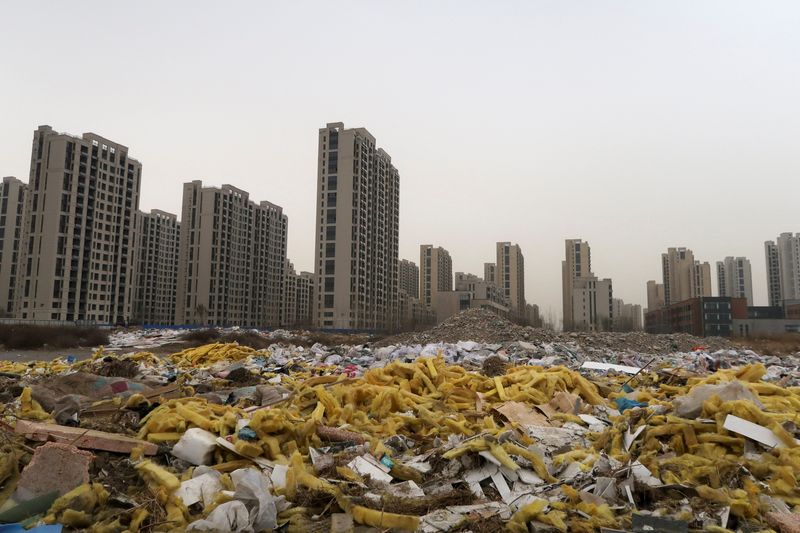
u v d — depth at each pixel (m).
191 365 19.27
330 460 6.63
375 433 8.29
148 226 110.38
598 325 111.00
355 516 5.30
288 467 6.14
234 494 5.22
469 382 11.48
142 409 8.77
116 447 6.34
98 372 14.72
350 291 84.81
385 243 100.38
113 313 77.50
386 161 101.38
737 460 6.08
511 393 10.51
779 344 37.84
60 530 4.56
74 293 72.06
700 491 5.40
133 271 81.56
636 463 6.11
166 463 6.48
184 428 7.18
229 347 21.48
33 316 69.94
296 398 9.30
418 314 130.88
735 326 84.06
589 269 135.75
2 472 5.28
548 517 5.02
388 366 12.07
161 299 113.38
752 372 10.09
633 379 12.94
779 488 5.50
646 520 4.79
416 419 8.76
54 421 7.61
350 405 9.01
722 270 160.25
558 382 10.92
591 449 7.21
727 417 6.55
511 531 4.97
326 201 86.38
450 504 5.64
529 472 6.30
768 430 6.35
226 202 102.88
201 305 97.69
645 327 132.88
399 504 5.50
